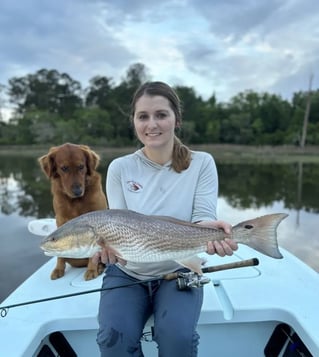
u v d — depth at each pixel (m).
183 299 2.09
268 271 2.94
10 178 17.42
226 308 2.42
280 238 7.10
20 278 5.09
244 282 2.73
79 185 3.22
